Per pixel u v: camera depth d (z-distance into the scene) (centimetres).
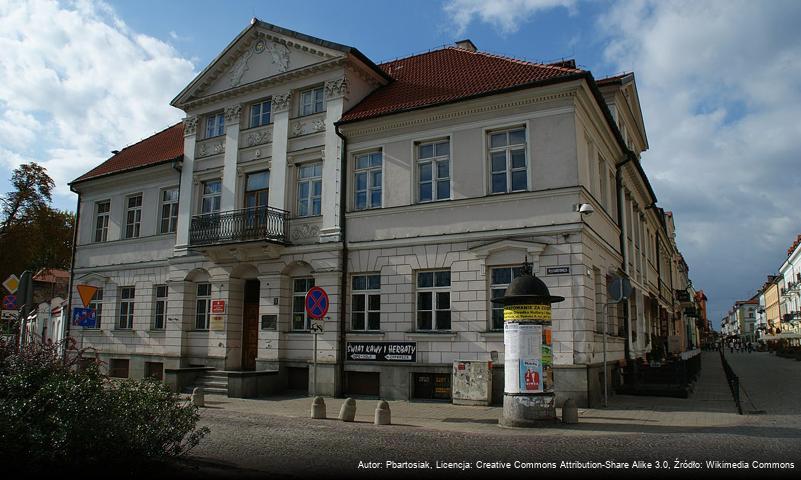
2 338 904
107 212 2798
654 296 3206
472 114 1786
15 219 3406
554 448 986
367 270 1898
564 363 1554
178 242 2389
